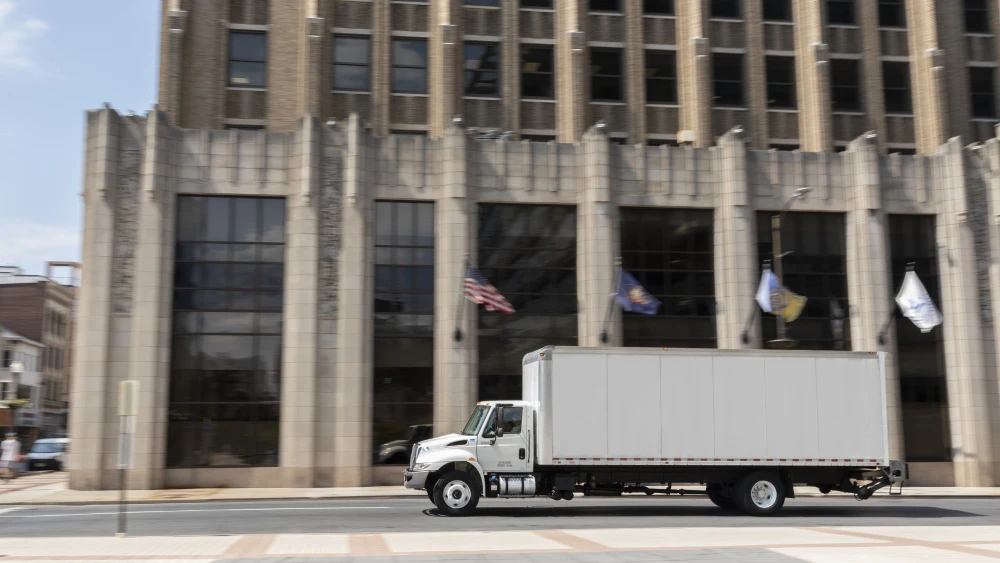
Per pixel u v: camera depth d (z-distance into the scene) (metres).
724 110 36.12
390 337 30.16
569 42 35.38
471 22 35.44
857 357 20.34
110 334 28.53
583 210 31.56
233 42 34.47
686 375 19.80
